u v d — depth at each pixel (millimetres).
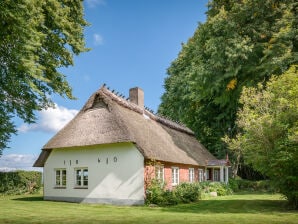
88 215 14578
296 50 28281
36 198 25734
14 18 14773
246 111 18047
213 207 18188
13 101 21625
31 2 15547
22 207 18281
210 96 34969
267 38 29906
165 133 28953
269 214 14562
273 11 29203
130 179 21078
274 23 28641
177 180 26000
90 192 22516
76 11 23062
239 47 27516
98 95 24219
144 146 21141
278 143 15648
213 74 31000
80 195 22938
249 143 17219
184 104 42031
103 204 21406
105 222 12148
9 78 19203
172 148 26406
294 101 16016
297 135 14703
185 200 21234
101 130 22531
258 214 14625
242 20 30047
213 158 36344
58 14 20062
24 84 20781
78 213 15461
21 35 15617
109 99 23750
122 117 22453
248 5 29219
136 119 25094
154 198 20219
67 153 24203
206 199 23734
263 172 17234
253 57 29953
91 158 22969
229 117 36188
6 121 22359
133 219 13039
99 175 22375
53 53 21734
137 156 21094
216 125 39281
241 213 15172
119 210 17172
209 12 34844
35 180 31250
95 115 23828
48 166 24984
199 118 41281
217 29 30188
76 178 23688
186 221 12305
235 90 32125
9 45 16844
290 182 16125
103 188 22000
